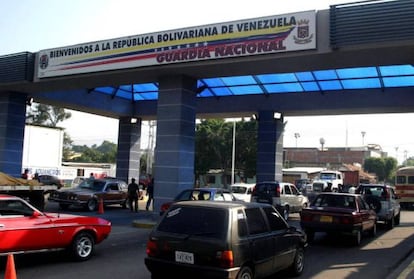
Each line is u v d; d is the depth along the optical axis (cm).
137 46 1711
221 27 1549
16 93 2275
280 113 2502
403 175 3381
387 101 2205
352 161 10231
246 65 1581
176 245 727
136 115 2903
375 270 1035
